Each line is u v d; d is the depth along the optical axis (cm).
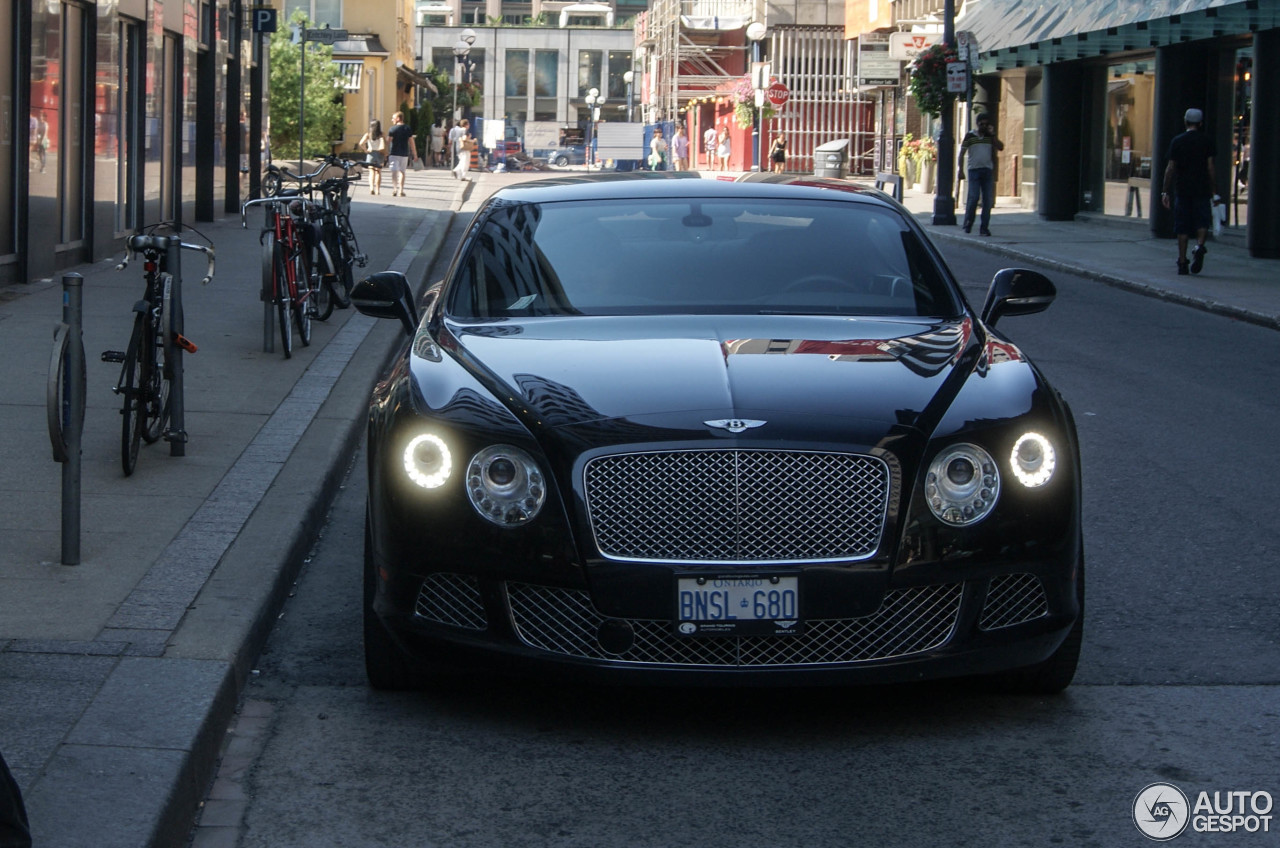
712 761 425
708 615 416
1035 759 426
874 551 421
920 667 426
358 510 698
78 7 1529
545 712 460
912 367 470
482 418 437
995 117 3338
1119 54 2623
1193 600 577
